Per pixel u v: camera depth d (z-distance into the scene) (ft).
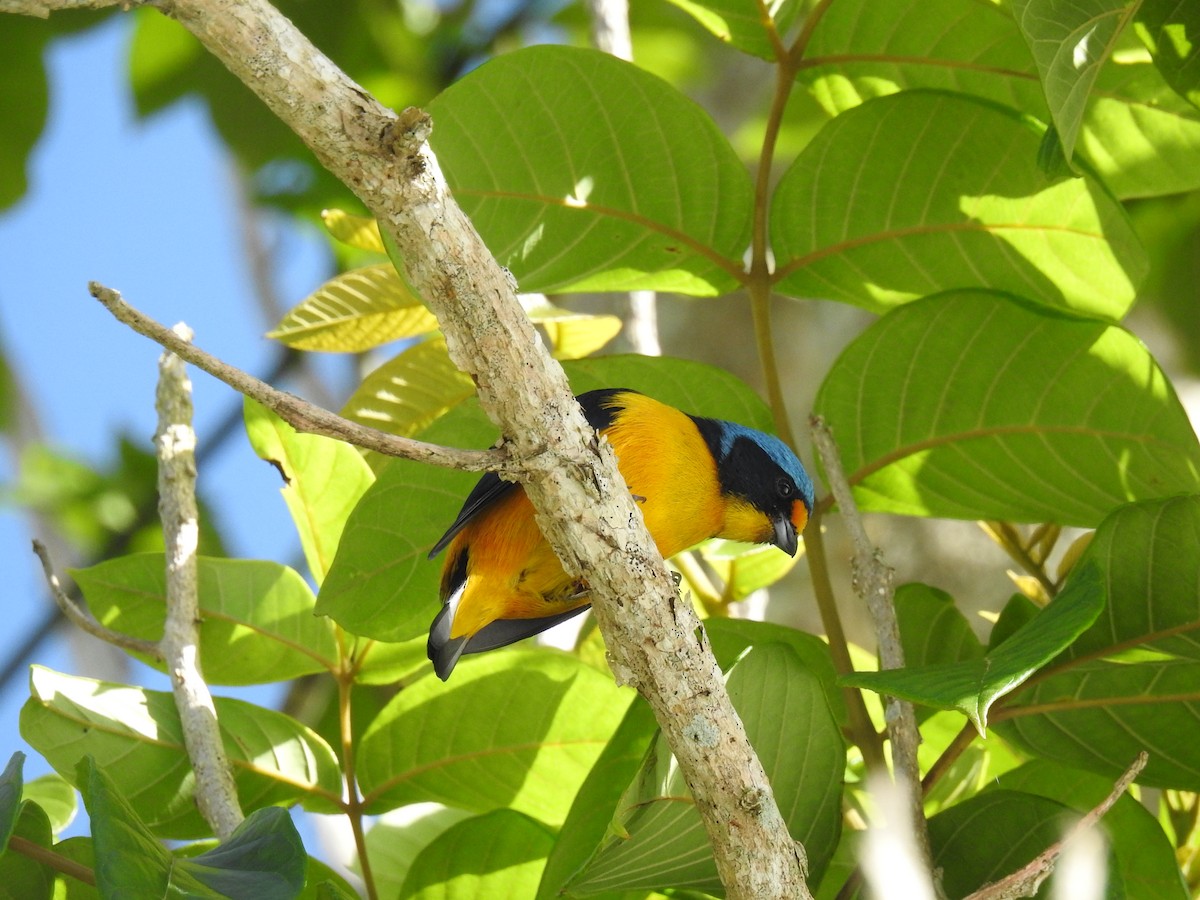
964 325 19.44
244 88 45.98
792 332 44.83
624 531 14.38
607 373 21.08
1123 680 17.75
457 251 12.82
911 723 15.90
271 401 12.14
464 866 20.56
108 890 13.10
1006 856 17.37
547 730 21.12
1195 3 18.17
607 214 20.10
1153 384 18.88
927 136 19.79
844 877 20.34
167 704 20.17
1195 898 21.38
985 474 20.21
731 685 15.87
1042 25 15.78
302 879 14.32
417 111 11.76
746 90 50.34
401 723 21.17
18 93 46.11
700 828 15.84
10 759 14.98
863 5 20.20
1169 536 16.79
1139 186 22.38
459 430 20.18
